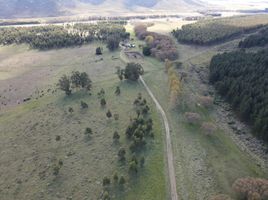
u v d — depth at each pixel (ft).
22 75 623.36
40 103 470.39
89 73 586.04
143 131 349.41
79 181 296.51
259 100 403.34
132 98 451.94
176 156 320.50
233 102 431.84
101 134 367.45
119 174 298.15
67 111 430.61
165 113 407.64
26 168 323.16
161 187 278.87
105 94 472.85
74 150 343.67
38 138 374.02
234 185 263.29
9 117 439.63
